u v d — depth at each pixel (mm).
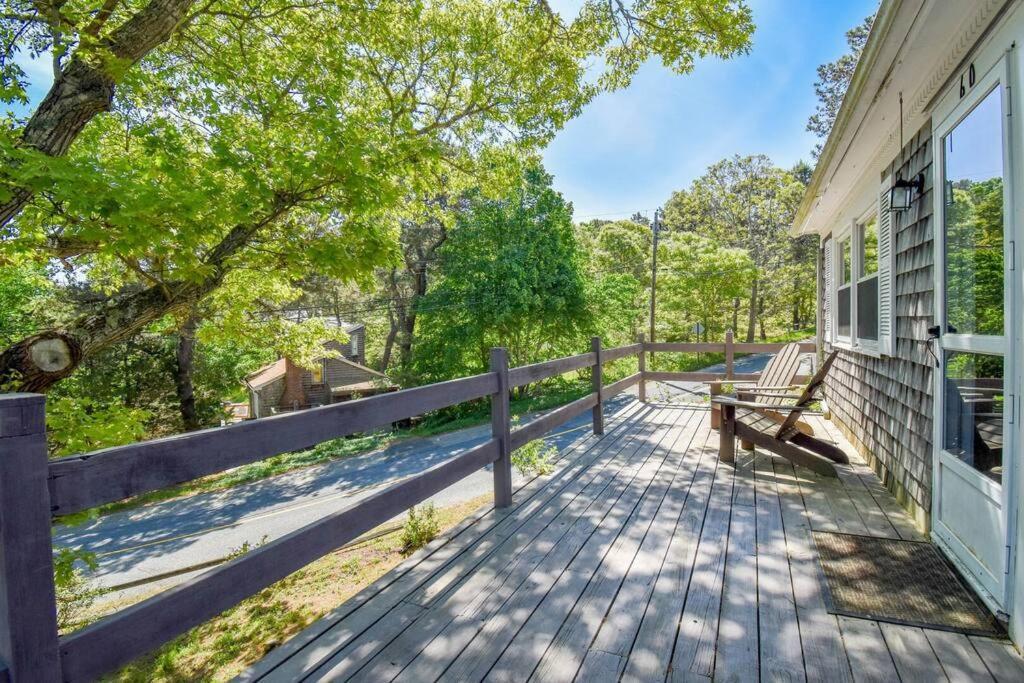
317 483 11719
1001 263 2025
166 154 3986
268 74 5418
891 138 3512
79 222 3533
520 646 1776
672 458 4395
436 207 8734
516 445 3393
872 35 2324
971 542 2201
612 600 2078
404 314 21438
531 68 7898
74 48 3646
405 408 2381
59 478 1108
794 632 1843
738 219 34125
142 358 16062
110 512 10609
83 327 4477
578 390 18047
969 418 2301
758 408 3994
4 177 3346
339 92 5137
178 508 10672
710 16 6441
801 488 3549
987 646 1757
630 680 1585
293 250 4750
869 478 3797
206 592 1424
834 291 6156
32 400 1057
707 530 2801
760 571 2318
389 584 2236
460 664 1682
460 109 8734
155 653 3252
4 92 3471
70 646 1106
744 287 26656
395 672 1646
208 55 5320
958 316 2463
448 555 2518
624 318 20016
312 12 6012
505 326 17781
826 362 3633
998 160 2051
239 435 1563
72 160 3475
